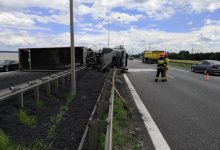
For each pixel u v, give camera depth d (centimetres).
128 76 2620
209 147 641
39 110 933
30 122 771
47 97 1148
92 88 1567
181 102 1227
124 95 1412
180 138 706
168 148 633
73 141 638
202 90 1648
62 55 2447
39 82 1076
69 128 736
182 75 2838
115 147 627
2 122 735
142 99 1298
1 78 2027
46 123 789
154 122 864
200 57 9606
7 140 599
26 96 1088
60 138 659
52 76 1323
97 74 2433
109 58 2786
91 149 503
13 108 880
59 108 993
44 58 2467
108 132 454
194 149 628
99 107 689
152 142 673
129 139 688
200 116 954
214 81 2219
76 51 2427
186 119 908
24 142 627
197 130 779
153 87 1778
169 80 2270
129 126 813
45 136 676
